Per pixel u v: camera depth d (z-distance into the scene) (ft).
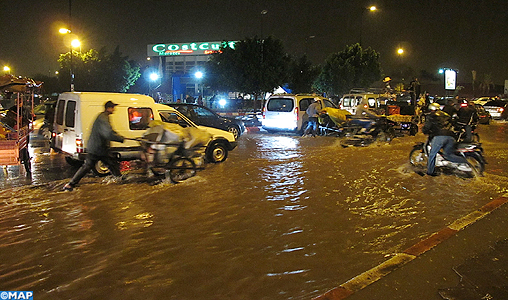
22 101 29.25
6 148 25.03
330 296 11.71
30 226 17.94
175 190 24.41
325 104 59.11
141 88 176.86
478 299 11.66
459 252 14.97
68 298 11.78
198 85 173.37
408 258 14.37
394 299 11.60
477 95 203.00
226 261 14.34
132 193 23.67
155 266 13.92
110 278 13.04
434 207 21.04
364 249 15.48
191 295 11.96
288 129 57.16
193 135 27.66
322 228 17.80
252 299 11.74
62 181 26.86
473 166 28.71
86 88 113.19
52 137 31.17
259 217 19.29
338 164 33.40
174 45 287.89
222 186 25.44
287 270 13.64
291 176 28.53
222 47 94.22
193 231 17.38
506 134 61.05
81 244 15.89
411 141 50.42
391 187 25.34
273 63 92.32
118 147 28.66
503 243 15.90
